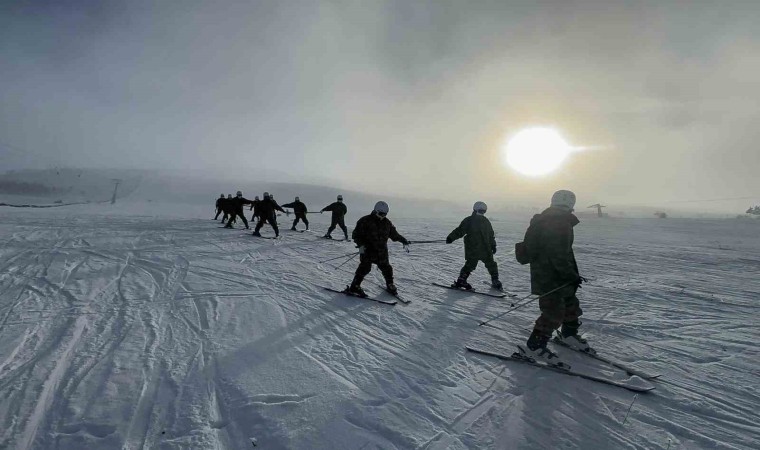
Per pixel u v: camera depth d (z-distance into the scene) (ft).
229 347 13.74
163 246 38.40
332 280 25.90
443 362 13.19
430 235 62.44
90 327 15.20
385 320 17.71
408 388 11.28
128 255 32.65
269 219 48.91
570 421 9.87
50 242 39.06
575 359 13.76
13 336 13.92
